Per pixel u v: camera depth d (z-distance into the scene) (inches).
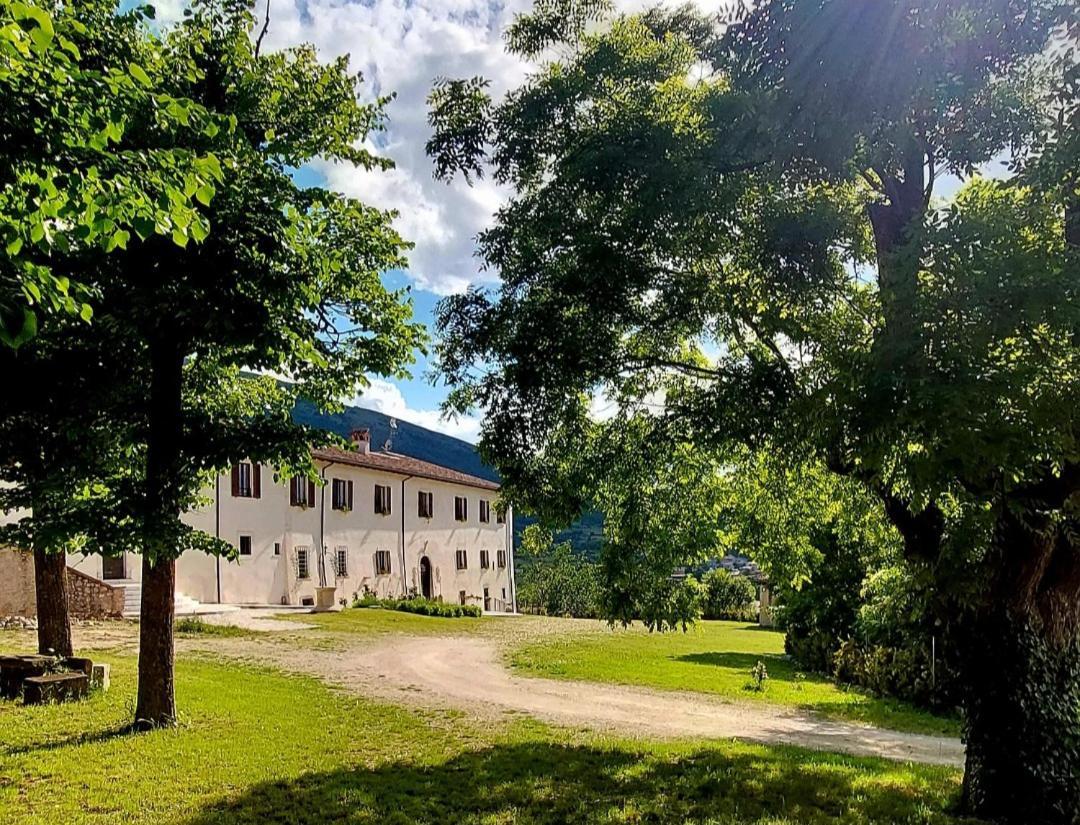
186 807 285.7
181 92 345.7
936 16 228.2
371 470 1483.8
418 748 397.4
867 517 464.4
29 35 171.2
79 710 430.3
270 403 531.8
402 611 1314.0
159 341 360.2
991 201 257.1
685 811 302.8
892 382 214.7
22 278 186.9
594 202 350.3
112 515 344.2
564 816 293.3
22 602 837.2
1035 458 216.7
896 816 304.8
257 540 1218.0
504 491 416.8
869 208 335.0
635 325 390.3
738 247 338.0
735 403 349.7
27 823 263.6
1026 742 299.1
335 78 416.2
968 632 314.7
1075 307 205.0
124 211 197.2
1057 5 229.9
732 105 303.4
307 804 294.7
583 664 792.3
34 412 350.6
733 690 684.7
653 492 436.1
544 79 392.2
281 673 634.8
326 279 387.2
